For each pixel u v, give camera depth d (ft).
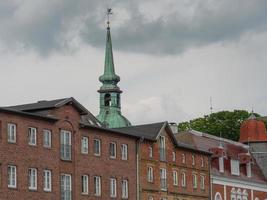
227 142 544.21
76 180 364.38
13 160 330.34
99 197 377.91
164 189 428.56
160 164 427.74
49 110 353.51
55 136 354.13
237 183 505.25
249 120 593.01
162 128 431.43
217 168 492.13
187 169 453.58
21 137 335.47
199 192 462.60
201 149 485.15
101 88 652.89
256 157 569.23
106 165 384.88
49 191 347.97
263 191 538.88
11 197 327.06
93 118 438.81
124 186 397.19
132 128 436.35
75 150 365.40
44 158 346.74
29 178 338.54
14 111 331.16
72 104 366.22
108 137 388.57
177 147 446.19
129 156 403.13
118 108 651.25
